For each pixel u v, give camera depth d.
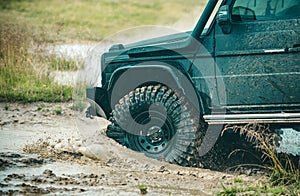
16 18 28.83
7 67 15.12
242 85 7.92
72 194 6.94
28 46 17.86
